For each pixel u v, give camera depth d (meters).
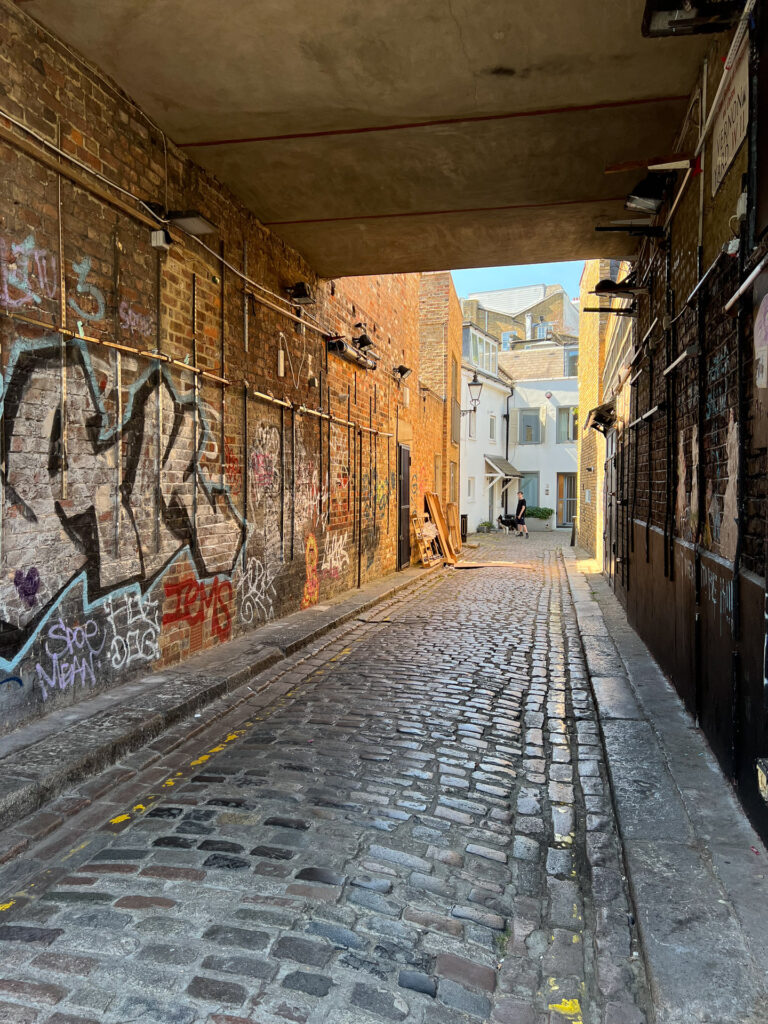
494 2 4.10
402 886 2.92
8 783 3.46
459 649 7.39
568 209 7.29
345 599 9.95
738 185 3.54
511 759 4.38
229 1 4.04
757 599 3.04
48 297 4.28
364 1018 2.17
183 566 5.96
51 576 4.36
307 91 5.05
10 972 2.35
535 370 33.75
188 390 5.96
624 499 9.09
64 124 4.41
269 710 5.26
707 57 4.50
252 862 3.06
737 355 3.41
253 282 7.13
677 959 2.28
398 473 14.02
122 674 5.14
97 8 4.07
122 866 3.02
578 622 8.62
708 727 4.14
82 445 4.61
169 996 2.24
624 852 3.05
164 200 5.62
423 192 6.88
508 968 2.47
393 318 13.56
